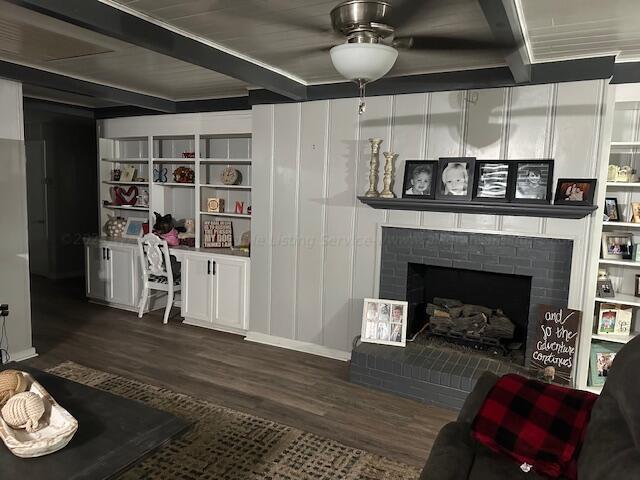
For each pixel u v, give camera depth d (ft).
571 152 10.45
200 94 14.97
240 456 8.60
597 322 11.30
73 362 12.73
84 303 18.66
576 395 5.81
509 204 10.59
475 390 6.31
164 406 10.41
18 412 5.98
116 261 17.72
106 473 5.33
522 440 5.50
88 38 9.49
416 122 11.98
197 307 16.02
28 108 16.52
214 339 14.90
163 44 8.47
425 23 8.05
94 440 5.97
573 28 8.20
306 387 11.64
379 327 12.43
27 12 8.15
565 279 10.77
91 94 13.29
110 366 12.54
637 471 4.07
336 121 13.03
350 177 12.99
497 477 5.24
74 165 23.76
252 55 10.33
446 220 11.83
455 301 13.21
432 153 11.85
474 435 5.70
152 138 17.48
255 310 14.79
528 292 12.37
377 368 11.55
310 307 13.91
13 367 8.05
